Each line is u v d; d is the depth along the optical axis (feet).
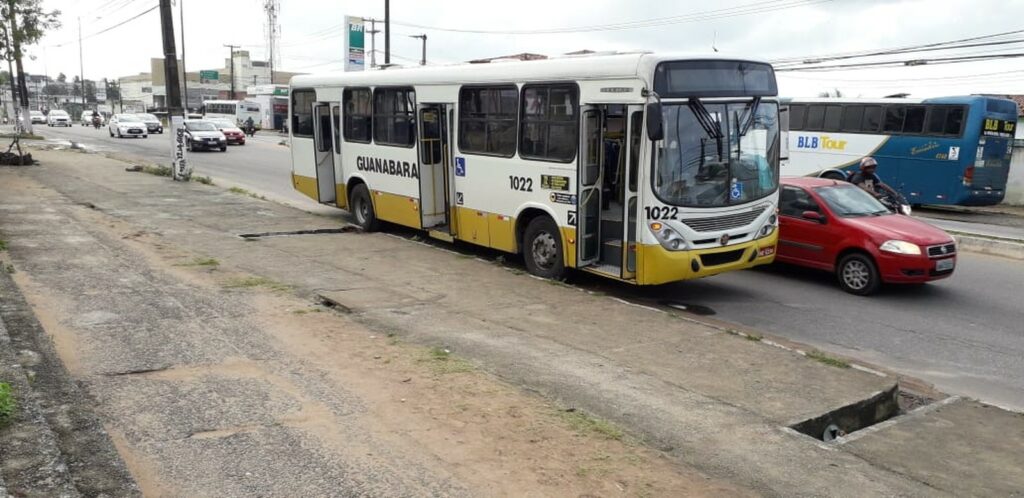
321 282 28.66
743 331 25.86
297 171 48.88
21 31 88.48
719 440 15.47
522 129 31.73
